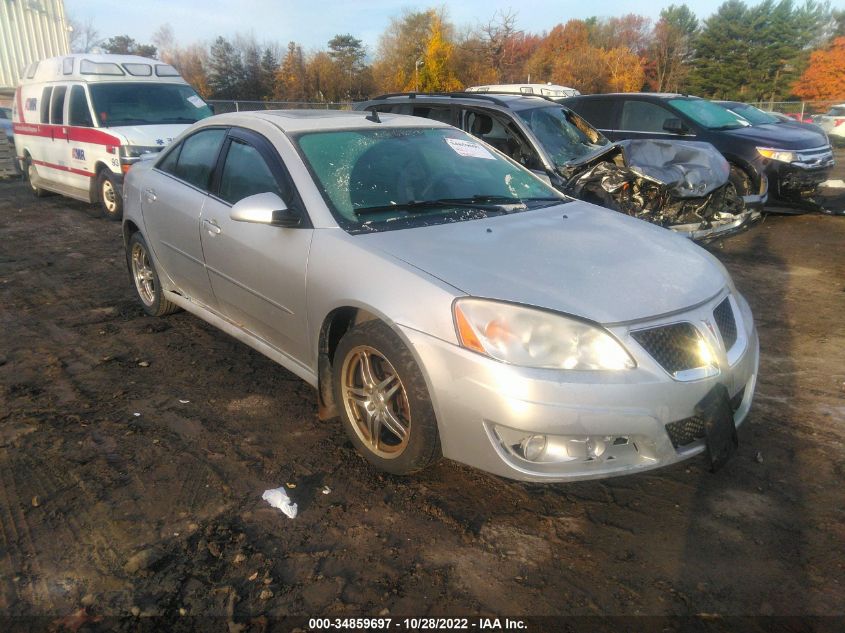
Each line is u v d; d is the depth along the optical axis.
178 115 9.98
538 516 2.82
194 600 2.35
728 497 2.94
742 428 3.50
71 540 2.64
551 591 2.41
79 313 5.39
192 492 2.96
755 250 7.49
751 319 3.21
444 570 2.51
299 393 3.95
